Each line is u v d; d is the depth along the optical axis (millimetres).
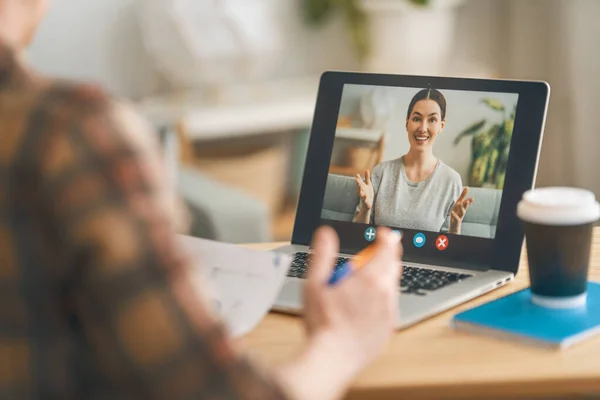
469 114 1221
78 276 556
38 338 571
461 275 1153
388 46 3650
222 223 2260
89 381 581
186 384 551
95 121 562
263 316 1017
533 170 1174
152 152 591
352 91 1305
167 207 583
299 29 4070
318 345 683
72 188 548
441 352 914
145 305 546
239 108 3418
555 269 996
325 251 757
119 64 3797
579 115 3797
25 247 558
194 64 3529
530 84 1192
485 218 1191
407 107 1259
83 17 3721
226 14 3508
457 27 4117
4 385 576
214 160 3574
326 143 1312
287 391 594
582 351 904
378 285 735
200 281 597
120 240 546
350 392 835
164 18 3531
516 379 843
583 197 1017
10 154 555
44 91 579
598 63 3662
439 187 1226
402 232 1238
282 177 3645
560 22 3848
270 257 1004
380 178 1268
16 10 685
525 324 952
